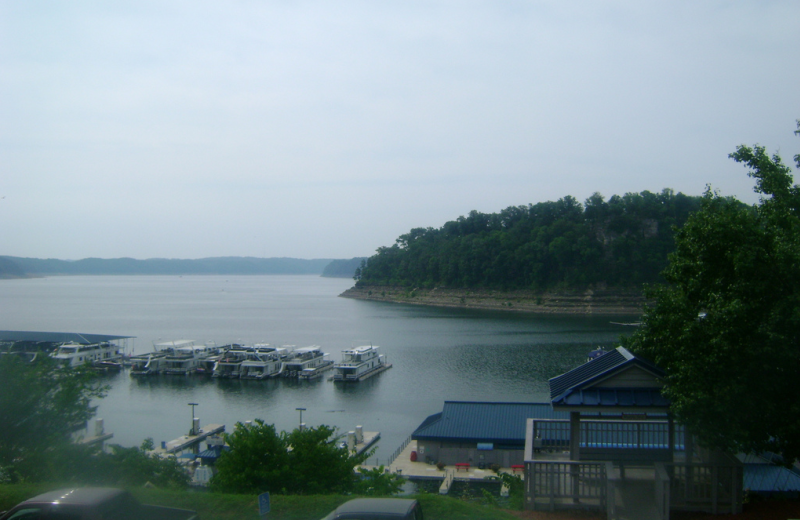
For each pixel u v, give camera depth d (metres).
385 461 56.59
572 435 18.41
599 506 17.19
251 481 24.39
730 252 18.14
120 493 14.16
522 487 22.30
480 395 89.19
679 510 17.17
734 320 16.61
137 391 97.12
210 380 107.06
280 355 115.19
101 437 63.72
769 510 17.22
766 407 16.59
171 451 59.00
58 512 13.28
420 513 13.62
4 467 23.50
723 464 17.36
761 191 20.73
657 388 17.95
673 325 18.77
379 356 115.06
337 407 84.38
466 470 49.94
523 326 179.38
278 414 80.50
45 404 27.55
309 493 24.12
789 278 17.08
